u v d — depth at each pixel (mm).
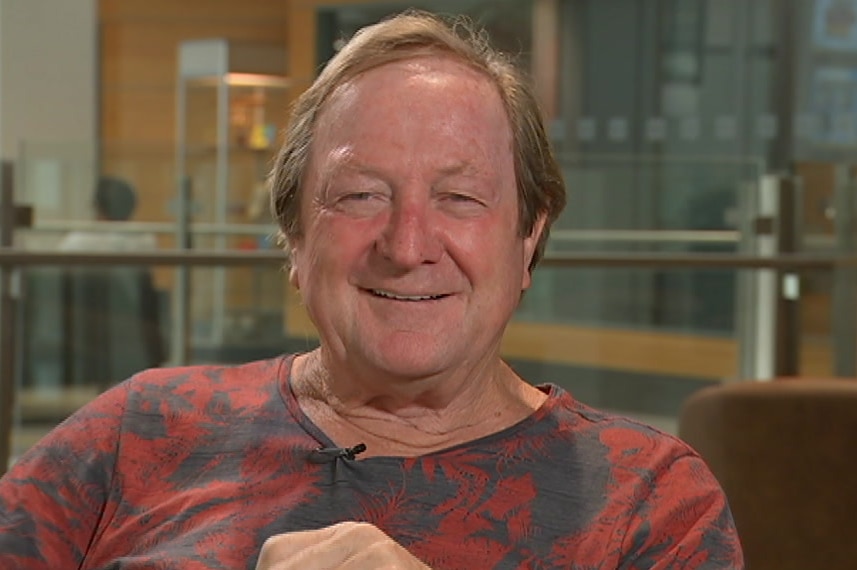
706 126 10539
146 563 1530
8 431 4586
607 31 10664
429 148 1519
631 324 5977
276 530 1522
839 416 2117
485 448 1564
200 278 5172
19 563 1583
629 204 6125
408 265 1492
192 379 1701
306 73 10828
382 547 1364
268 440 1600
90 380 4996
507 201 1572
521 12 10742
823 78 10062
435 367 1529
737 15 10383
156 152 5535
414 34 1583
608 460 1570
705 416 2170
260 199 5652
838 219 5531
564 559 1499
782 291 5441
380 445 1599
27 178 5230
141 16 11719
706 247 5953
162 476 1615
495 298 1558
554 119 10750
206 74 9641
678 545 1507
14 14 9398
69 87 9570
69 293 4930
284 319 5195
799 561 2104
